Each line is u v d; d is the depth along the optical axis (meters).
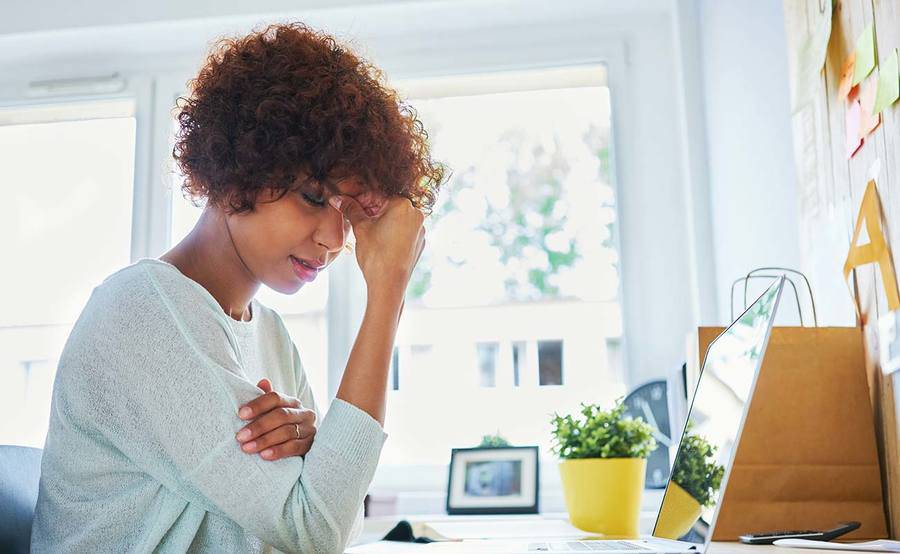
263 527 1.00
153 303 1.02
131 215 2.50
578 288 2.36
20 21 2.43
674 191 2.33
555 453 1.77
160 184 2.47
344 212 1.15
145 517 1.03
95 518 1.04
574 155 2.42
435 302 2.39
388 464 2.34
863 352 1.23
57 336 2.48
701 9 2.21
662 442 2.10
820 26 1.31
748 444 1.23
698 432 1.20
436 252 2.41
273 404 1.03
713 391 1.16
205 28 2.41
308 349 2.38
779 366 1.23
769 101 1.65
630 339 2.29
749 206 1.81
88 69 2.55
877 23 1.13
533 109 2.44
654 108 2.38
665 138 2.36
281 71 1.09
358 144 1.09
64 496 1.06
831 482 1.22
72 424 1.03
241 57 1.11
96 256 2.50
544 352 2.34
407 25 2.43
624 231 2.34
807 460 1.22
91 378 1.01
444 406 2.35
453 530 1.57
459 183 2.43
